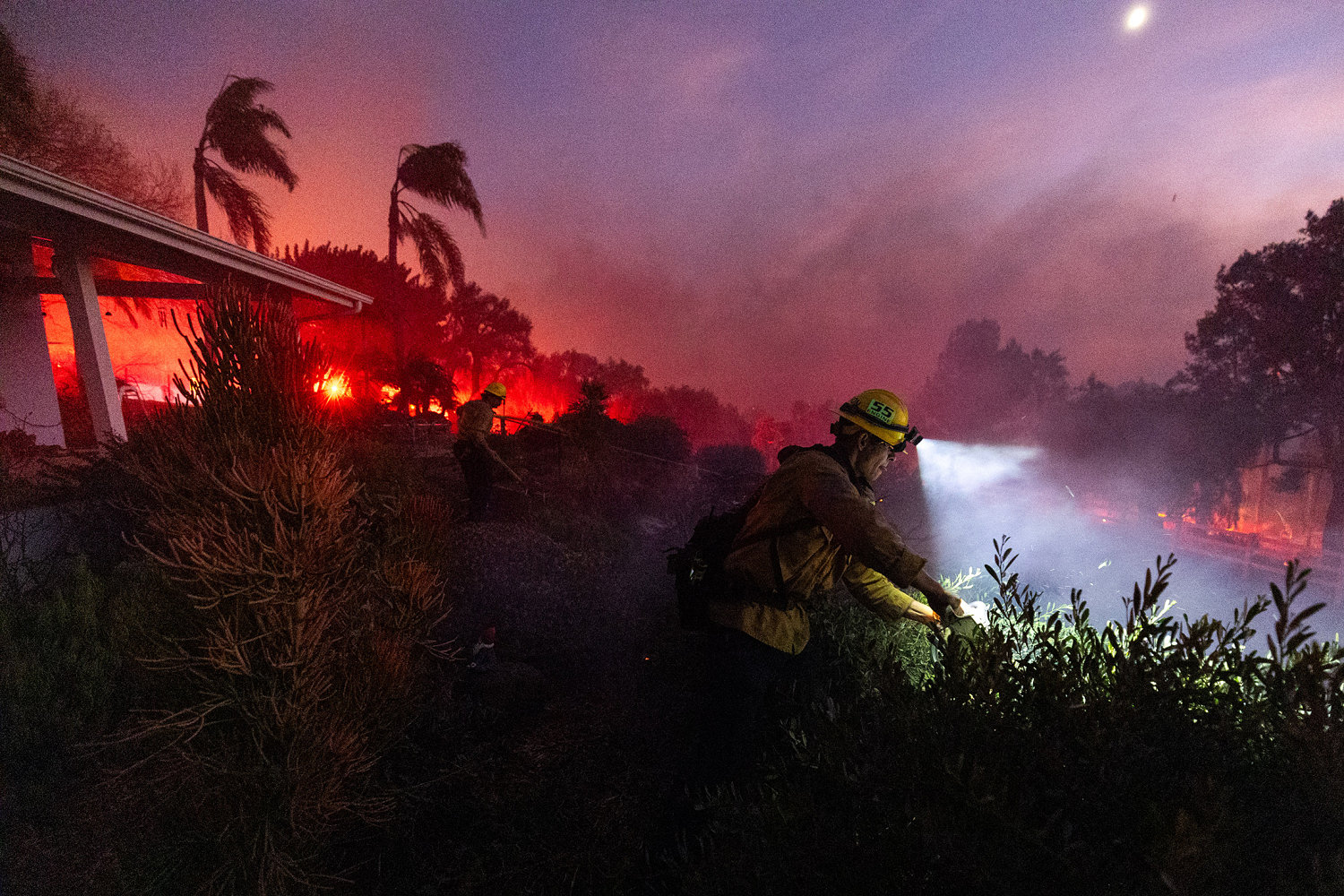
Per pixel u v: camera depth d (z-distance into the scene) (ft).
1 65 47.98
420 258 67.10
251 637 5.67
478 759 9.10
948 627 6.01
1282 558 70.28
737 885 4.42
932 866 3.85
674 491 35.94
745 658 6.73
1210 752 3.89
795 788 4.54
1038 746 4.03
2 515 12.41
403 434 37.83
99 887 6.33
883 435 7.09
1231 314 83.56
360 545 7.66
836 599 8.61
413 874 7.00
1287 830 3.32
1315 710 3.44
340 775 6.23
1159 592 4.47
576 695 11.53
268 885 5.58
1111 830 3.64
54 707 8.36
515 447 31.65
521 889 6.87
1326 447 82.79
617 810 8.01
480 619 13.48
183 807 6.10
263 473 5.71
